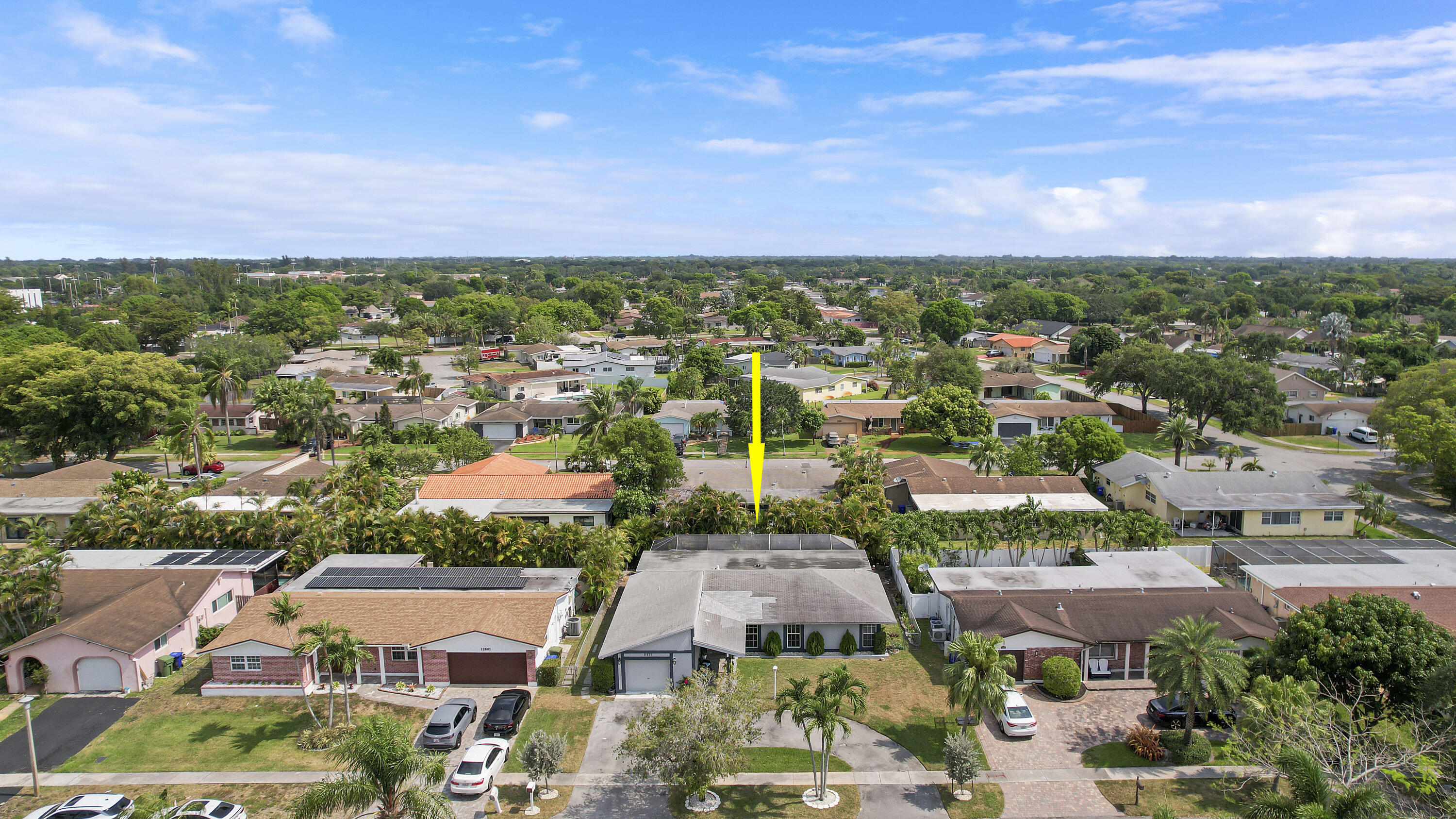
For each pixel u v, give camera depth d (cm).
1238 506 6397
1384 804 2375
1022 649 4097
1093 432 7912
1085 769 3338
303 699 3962
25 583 4191
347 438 10019
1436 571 4881
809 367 15288
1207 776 3272
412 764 2784
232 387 9862
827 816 3033
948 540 5631
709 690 3192
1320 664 3450
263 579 5203
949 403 9738
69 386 8356
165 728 3691
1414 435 7244
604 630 4738
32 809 3089
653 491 6612
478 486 6825
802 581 4675
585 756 3453
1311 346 16388
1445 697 3108
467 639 4044
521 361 16738
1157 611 4256
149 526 5534
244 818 2928
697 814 3045
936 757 3444
